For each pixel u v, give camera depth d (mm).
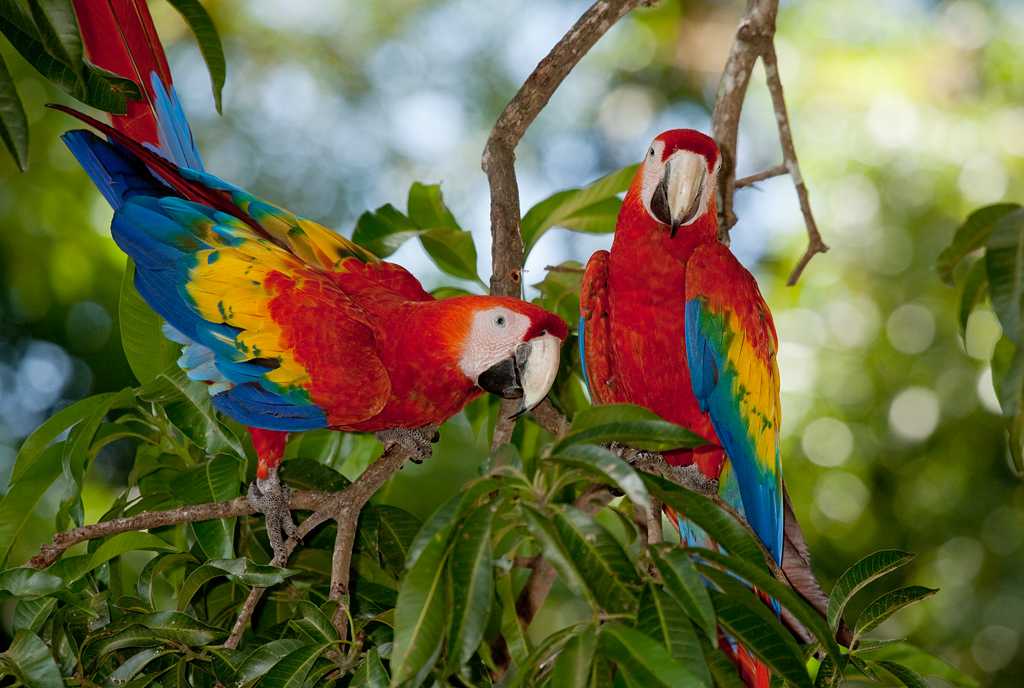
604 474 2547
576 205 5246
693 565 2604
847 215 8336
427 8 10773
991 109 8438
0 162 8039
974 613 8070
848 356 8023
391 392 4609
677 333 4688
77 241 8234
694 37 10625
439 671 3223
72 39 3238
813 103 8734
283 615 4414
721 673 2836
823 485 7941
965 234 3182
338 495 3977
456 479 7863
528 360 4496
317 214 10367
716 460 4805
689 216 4664
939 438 8055
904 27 8789
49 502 7293
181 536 4469
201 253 4660
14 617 3283
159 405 4371
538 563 3982
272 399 4512
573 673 2504
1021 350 2930
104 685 3410
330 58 10594
